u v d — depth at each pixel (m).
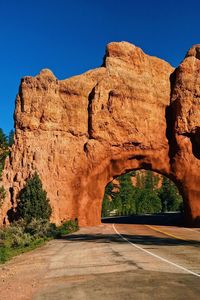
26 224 42.50
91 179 56.53
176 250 20.64
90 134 57.78
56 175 54.47
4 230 37.38
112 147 57.81
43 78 57.41
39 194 47.12
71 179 55.44
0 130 82.69
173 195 130.12
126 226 53.03
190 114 58.47
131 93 59.00
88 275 13.57
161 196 133.38
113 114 57.81
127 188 126.12
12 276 15.07
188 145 59.31
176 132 59.09
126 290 10.75
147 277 12.49
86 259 18.34
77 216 54.66
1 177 53.22
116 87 58.94
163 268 14.26
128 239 29.94
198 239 30.77
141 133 58.50
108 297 10.05
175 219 70.56
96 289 11.11
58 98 57.72
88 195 56.03
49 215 47.50
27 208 46.12
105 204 111.88
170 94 62.25
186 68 60.16
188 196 58.84
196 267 14.30
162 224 61.12
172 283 11.35
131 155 58.56
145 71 61.78
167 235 35.31
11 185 52.38
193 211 57.97
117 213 121.50
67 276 13.70
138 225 56.31
